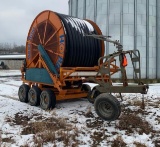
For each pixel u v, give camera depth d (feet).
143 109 32.96
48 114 31.81
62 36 35.19
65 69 34.01
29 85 40.96
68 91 36.52
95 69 36.27
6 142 21.76
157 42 71.92
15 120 29.19
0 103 39.96
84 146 21.12
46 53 37.19
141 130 24.62
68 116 30.58
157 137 22.99
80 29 37.76
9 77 103.60
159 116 29.50
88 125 26.76
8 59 186.29
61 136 22.72
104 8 70.79
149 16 70.59
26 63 42.37
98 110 27.40
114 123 27.04
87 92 38.63
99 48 39.91
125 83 28.91
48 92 34.55
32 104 37.78
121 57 29.09
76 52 36.24
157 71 71.82
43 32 38.50
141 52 69.72
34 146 20.74
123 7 69.51
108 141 22.15
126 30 69.31
